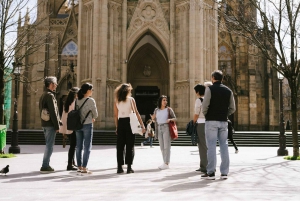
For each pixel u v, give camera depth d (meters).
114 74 38.44
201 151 11.40
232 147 28.84
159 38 40.12
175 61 39.34
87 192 7.66
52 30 50.97
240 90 53.16
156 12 40.12
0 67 19.30
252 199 6.89
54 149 23.48
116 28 38.97
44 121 11.12
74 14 50.34
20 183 8.94
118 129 11.24
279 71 18.70
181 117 38.19
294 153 17.56
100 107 36.59
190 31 37.91
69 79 50.00
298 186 8.53
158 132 12.85
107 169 12.20
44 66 50.19
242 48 53.41
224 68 53.53
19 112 51.72
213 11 39.25
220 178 9.77
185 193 7.54
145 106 47.91
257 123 54.84
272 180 9.52
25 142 29.92
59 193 7.55
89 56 38.25
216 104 9.59
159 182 9.14
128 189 8.05
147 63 47.69
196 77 37.66
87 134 10.81
